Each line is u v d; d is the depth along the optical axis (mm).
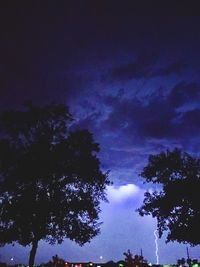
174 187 32688
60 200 28203
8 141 29156
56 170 28312
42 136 29484
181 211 32719
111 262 28953
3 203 28188
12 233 27547
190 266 28562
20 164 28156
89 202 29344
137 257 28109
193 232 31656
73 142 29984
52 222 28219
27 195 27766
